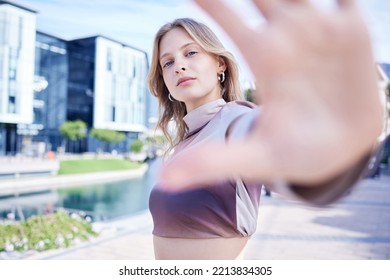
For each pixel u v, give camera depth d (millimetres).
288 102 374
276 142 379
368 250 6648
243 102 1450
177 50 1608
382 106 367
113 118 46719
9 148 36781
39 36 39250
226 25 383
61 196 17000
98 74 43875
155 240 1688
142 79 50969
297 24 358
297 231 8164
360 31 345
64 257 5965
